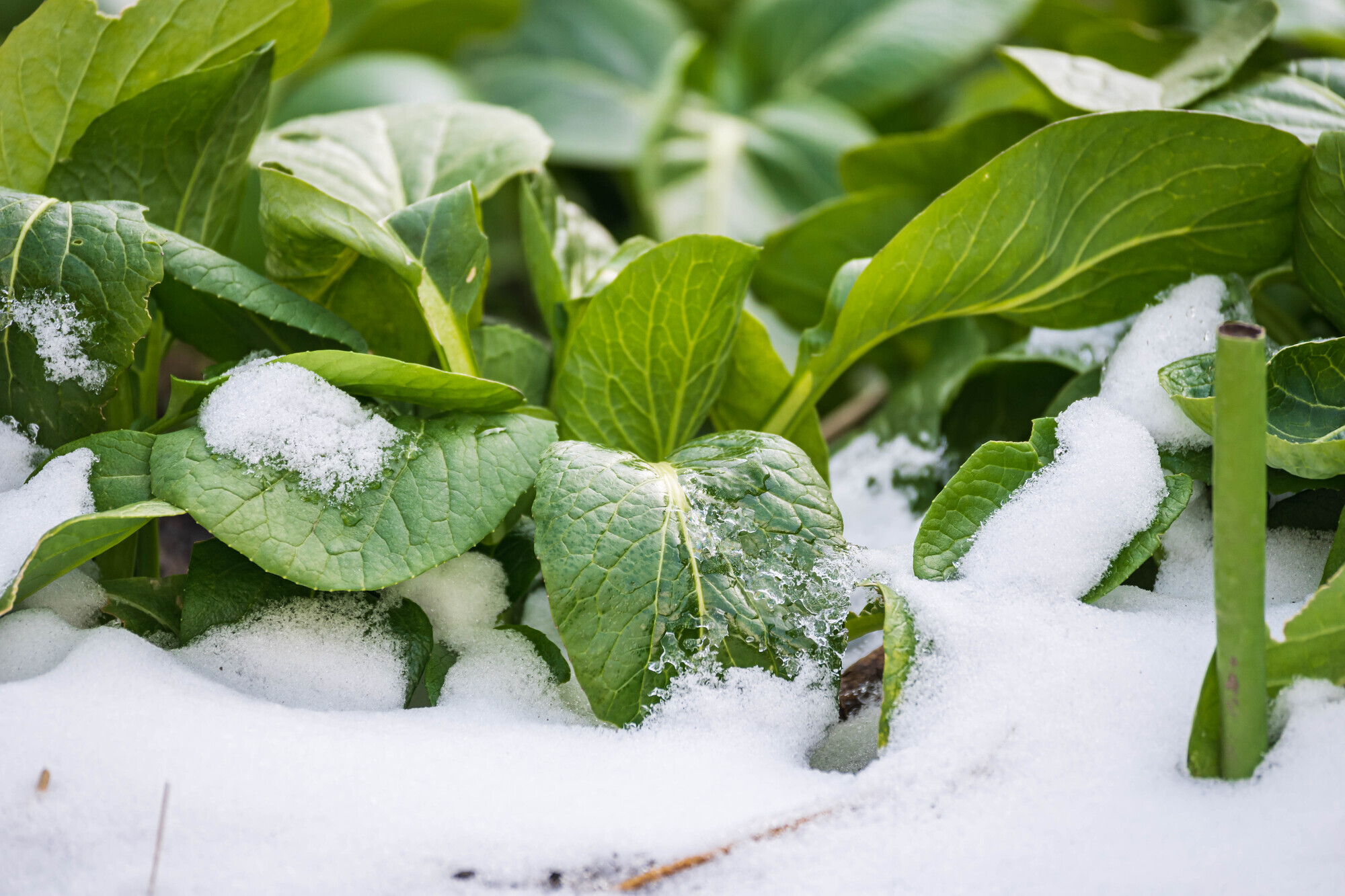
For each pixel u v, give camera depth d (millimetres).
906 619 900
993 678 891
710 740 896
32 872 856
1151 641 895
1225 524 846
